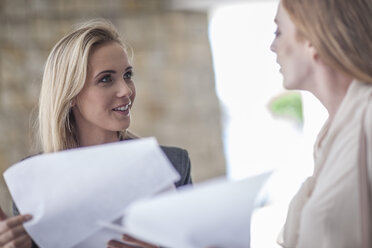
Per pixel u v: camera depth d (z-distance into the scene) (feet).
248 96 23.03
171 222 3.24
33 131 5.92
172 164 5.24
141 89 18.97
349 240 3.37
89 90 4.87
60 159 3.71
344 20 3.51
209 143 20.61
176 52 19.49
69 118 5.21
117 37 5.13
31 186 3.83
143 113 19.11
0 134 16.17
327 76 3.71
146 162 3.64
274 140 23.67
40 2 16.75
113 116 4.91
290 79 3.84
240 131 23.31
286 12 3.76
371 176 3.35
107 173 3.68
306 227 3.54
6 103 16.31
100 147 3.70
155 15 18.92
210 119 20.58
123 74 4.95
